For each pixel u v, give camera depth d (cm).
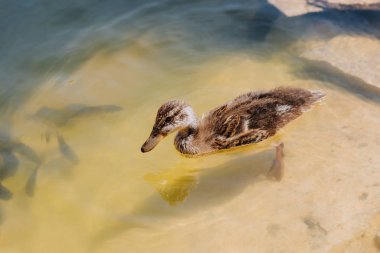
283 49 118
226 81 112
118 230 90
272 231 87
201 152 100
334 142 99
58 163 100
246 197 93
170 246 87
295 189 93
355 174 94
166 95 110
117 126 105
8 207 94
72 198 94
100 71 117
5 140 104
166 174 98
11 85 113
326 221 88
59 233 90
